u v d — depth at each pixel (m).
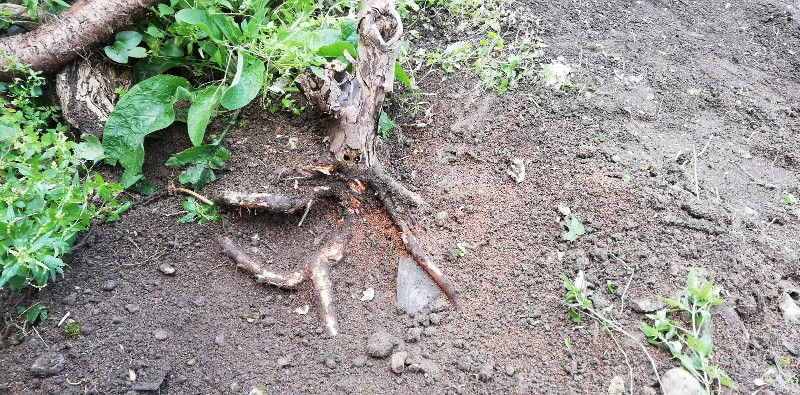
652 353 1.70
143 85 2.11
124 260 1.91
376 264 1.99
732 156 2.40
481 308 1.86
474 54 2.74
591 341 1.73
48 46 2.14
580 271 1.90
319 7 2.48
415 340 1.77
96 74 2.24
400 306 1.87
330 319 1.81
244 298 1.87
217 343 1.74
